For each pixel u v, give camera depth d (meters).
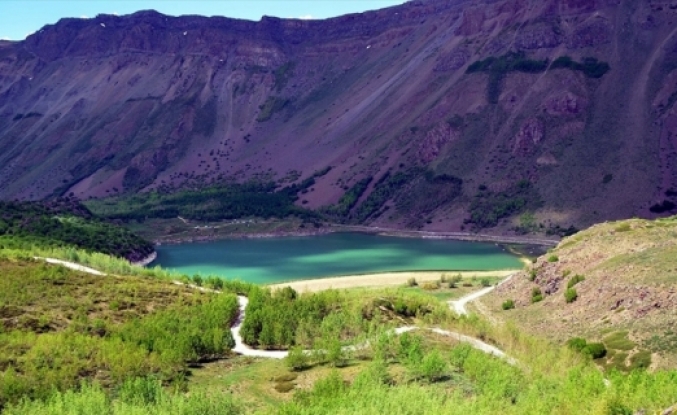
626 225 143.50
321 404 57.78
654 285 99.81
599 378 64.44
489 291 149.88
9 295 98.44
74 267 130.00
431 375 69.00
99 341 78.75
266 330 89.12
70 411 56.22
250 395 68.50
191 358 81.25
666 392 56.34
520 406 56.78
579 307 109.38
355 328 91.56
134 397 61.44
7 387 62.31
